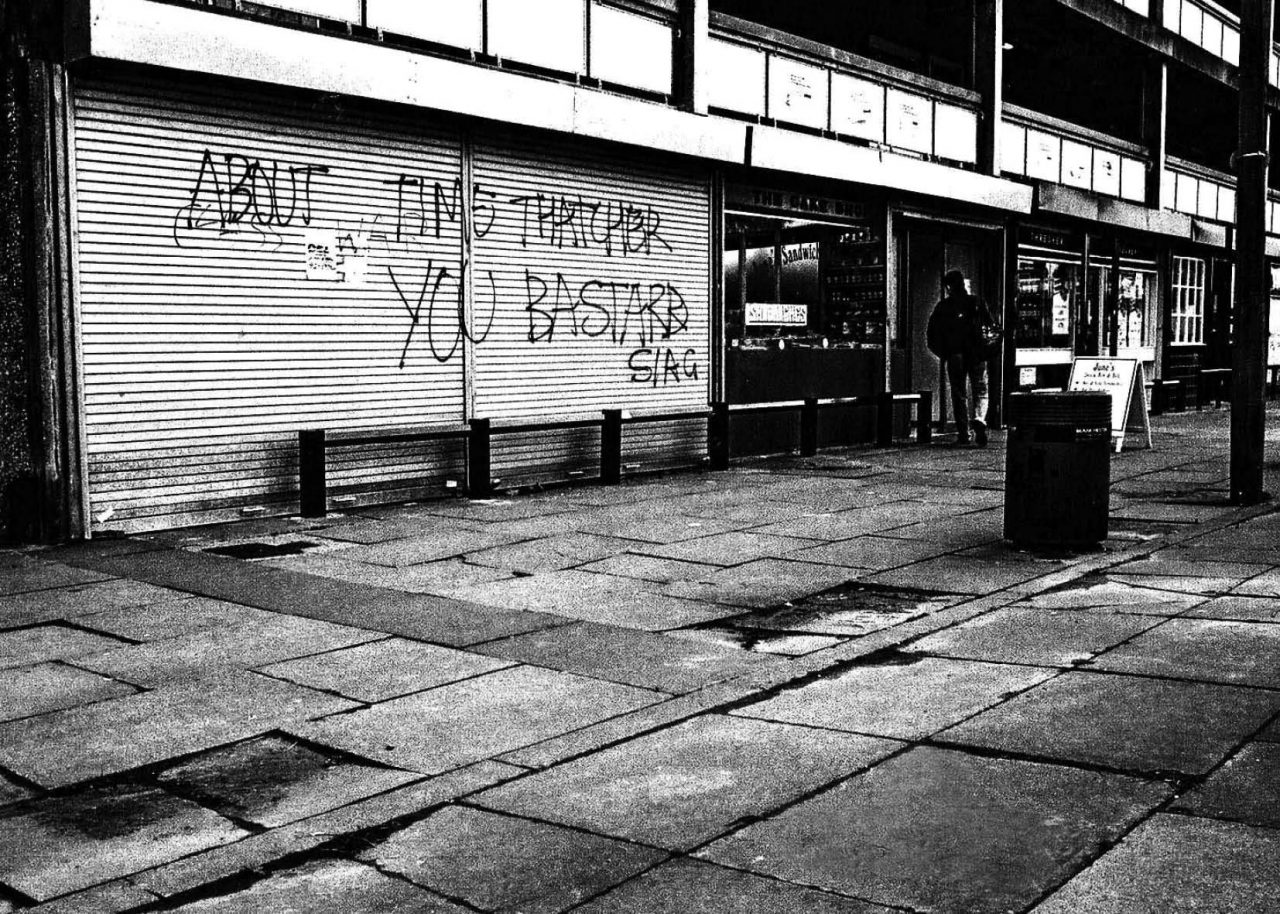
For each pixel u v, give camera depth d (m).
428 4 10.98
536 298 12.40
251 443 10.02
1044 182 20.20
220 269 9.74
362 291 10.80
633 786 4.05
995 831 3.59
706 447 14.55
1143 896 3.14
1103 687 5.02
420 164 11.21
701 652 5.79
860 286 17.23
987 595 6.90
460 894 3.28
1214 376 27.59
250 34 9.30
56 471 8.80
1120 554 8.09
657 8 13.47
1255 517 9.67
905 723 4.63
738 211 15.05
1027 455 8.32
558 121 11.87
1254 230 10.20
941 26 19.67
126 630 6.30
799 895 3.22
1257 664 5.29
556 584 7.44
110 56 8.49
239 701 5.09
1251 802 3.75
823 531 9.31
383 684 5.31
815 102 15.79
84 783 4.20
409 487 11.27
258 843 3.64
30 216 8.60
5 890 3.38
